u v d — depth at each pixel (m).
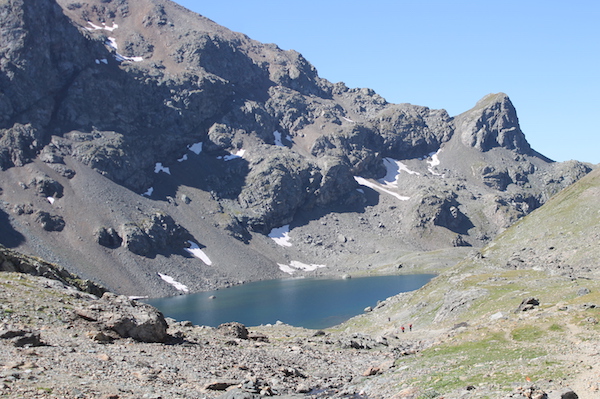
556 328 58.31
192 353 54.00
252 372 50.56
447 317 109.94
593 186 184.12
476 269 156.75
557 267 132.62
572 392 32.12
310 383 50.31
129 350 48.88
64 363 38.72
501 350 52.84
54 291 63.62
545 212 188.50
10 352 39.22
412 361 57.47
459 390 38.38
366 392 45.09
